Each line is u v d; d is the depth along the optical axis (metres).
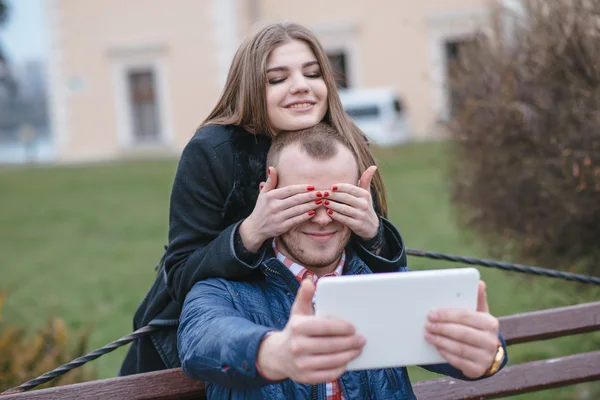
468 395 2.53
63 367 2.19
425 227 9.17
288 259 2.05
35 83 26.66
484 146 3.70
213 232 2.16
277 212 1.93
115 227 11.07
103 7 24.09
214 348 1.73
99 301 6.96
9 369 3.15
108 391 2.19
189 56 23.78
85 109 24.47
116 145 24.36
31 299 7.16
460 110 3.90
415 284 1.65
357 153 2.21
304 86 2.18
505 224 3.72
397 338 1.66
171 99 24.03
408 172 13.55
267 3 23.62
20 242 10.30
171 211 2.20
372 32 22.70
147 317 2.37
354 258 2.10
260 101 2.20
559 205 3.44
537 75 3.49
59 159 24.70
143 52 24.00
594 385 4.27
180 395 2.22
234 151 2.19
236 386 1.73
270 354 1.62
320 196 1.92
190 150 2.19
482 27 3.95
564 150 3.34
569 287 3.86
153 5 23.83
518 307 5.37
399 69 22.50
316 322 1.57
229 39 23.44
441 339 1.64
